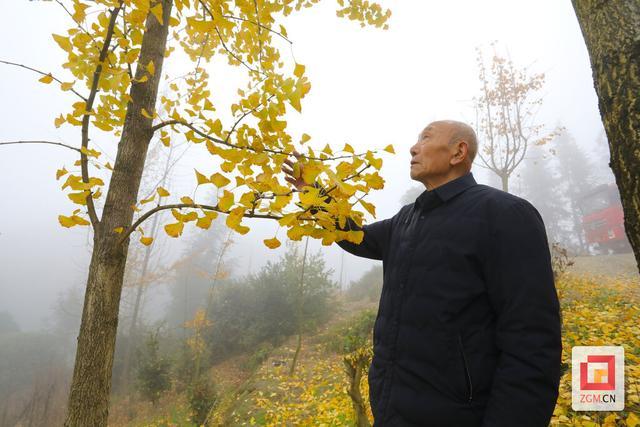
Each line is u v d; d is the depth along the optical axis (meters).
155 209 1.05
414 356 1.02
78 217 1.24
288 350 9.66
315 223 1.02
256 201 1.00
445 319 0.99
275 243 1.01
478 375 0.94
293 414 4.59
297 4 2.23
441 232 1.09
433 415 0.95
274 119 1.04
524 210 0.98
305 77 0.99
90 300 1.21
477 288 0.99
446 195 1.17
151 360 9.67
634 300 5.41
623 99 1.31
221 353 12.34
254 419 4.84
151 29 1.49
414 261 1.12
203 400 6.80
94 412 1.15
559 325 0.87
